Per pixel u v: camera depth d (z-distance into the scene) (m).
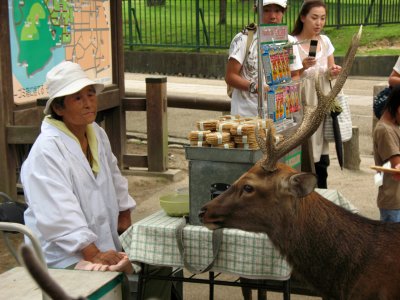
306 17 5.46
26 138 5.84
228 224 3.14
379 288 3.00
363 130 10.59
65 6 6.59
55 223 3.27
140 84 14.48
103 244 3.53
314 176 2.93
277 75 4.25
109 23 7.49
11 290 2.79
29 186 3.36
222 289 4.73
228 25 20.42
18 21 5.92
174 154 8.88
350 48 3.15
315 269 3.14
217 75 17.88
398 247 3.01
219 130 3.37
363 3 20.92
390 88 5.37
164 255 3.35
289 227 3.11
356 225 3.12
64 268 3.32
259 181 3.10
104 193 3.60
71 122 3.44
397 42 19.02
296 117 4.64
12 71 5.89
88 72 7.09
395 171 3.58
